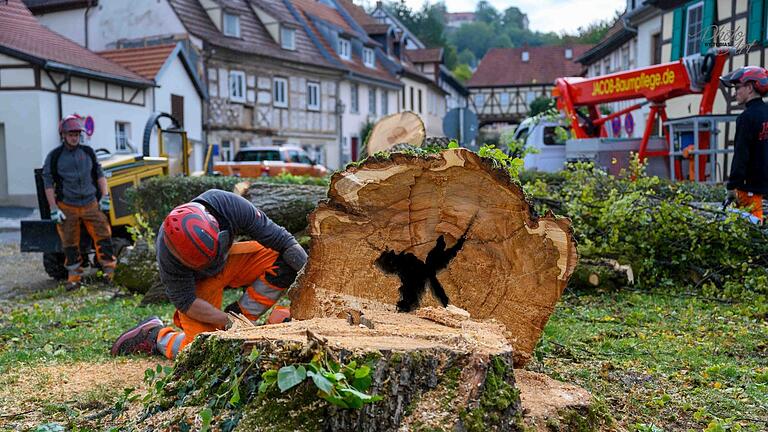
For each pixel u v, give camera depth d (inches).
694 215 299.4
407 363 113.0
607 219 306.2
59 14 1327.5
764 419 150.3
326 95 1605.6
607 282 289.1
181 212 179.9
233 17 1339.8
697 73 504.7
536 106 1999.3
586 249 297.9
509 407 115.9
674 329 230.7
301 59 1497.3
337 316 145.6
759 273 281.0
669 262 296.8
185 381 125.0
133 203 378.6
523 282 154.0
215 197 189.0
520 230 152.9
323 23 1689.2
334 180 159.8
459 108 598.2
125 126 1061.1
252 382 113.6
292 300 164.9
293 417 108.0
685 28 800.9
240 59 1337.4
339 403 105.6
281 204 342.6
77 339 232.4
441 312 141.5
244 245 197.8
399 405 111.8
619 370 185.8
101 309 292.7
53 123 924.0
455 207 156.6
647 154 538.3
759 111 291.9
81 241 388.5
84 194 359.6
